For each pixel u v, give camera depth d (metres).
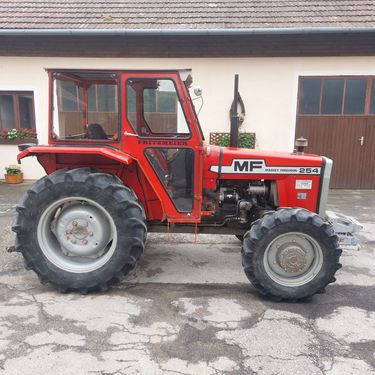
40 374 2.08
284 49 6.91
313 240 2.91
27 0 7.97
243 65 7.02
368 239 4.54
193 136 3.07
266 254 2.95
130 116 3.04
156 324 2.61
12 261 3.70
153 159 3.11
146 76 2.96
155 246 4.18
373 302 3.01
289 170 3.32
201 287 3.21
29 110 7.52
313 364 2.22
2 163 7.65
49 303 2.88
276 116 7.20
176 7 7.60
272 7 7.46
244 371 2.15
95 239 3.05
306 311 2.84
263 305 2.92
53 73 2.94
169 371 2.13
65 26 6.96
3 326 2.55
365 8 7.24
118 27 6.91
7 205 5.79
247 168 3.32
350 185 7.45
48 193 2.92
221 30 6.55
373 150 7.30
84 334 2.47
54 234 3.14
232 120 3.51
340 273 3.58
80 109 3.07
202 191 3.37
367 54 6.87
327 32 6.55
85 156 3.17
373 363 2.24
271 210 3.33
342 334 2.54
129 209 2.94
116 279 3.03
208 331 2.54
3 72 7.23
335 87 7.09
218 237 4.50
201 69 7.07
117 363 2.19
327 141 7.31
